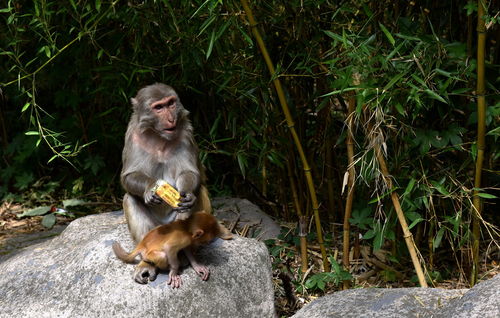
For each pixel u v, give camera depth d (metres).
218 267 5.60
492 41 6.24
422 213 6.67
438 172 6.12
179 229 5.38
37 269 5.88
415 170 6.08
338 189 7.71
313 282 6.36
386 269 6.76
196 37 6.58
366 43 5.42
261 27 6.44
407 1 6.30
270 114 6.84
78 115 9.62
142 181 5.73
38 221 9.27
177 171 5.96
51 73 9.11
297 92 7.00
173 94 5.85
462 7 5.95
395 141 6.09
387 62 5.45
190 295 5.38
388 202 6.40
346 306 5.36
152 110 5.79
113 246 5.55
